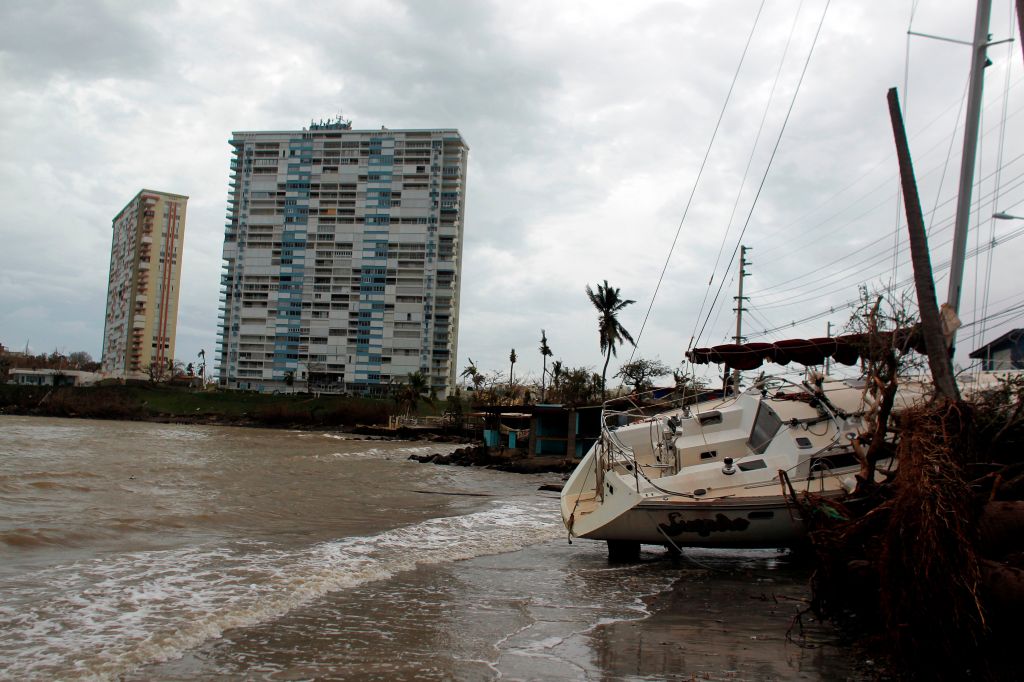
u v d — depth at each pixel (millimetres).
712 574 12602
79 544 13070
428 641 8008
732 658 7492
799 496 11734
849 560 7887
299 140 162000
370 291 157500
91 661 6859
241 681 6500
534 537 17109
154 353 197625
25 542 12797
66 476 26406
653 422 15719
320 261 159500
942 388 8266
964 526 6168
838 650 7793
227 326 163125
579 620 9148
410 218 158000
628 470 14617
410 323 156125
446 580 11570
